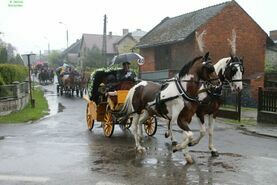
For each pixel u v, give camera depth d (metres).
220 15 31.94
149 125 13.33
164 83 10.36
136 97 11.15
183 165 9.26
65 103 26.55
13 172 8.77
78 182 7.98
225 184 7.80
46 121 17.45
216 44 31.77
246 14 32.81
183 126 9.53
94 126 15.91
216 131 14.70
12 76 24.86
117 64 13.69
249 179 8.14
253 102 26.80
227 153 10.69
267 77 29.09
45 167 9.19
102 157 10.16
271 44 34.84
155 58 37.19
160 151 10.84
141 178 8.20
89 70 53.19
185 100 9.54
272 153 10.72
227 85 12.23
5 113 19.39
